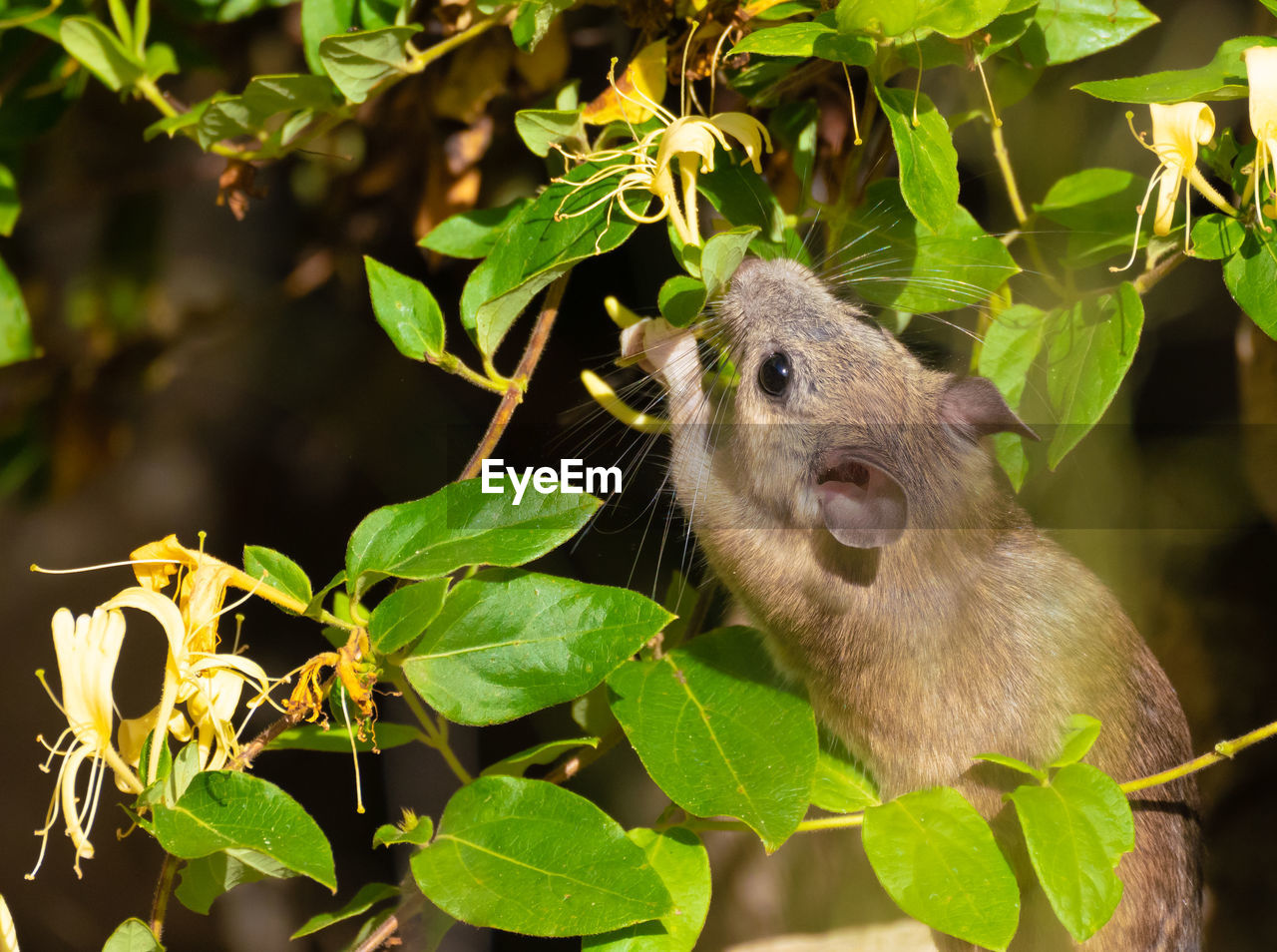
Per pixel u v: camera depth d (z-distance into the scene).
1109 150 0.68
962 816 0.52
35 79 0.62
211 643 0.51
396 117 0.65
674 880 0.52
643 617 0.51
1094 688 0.58
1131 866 0.58
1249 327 0.68
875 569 0.58
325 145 0.67
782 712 0.53
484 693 0.51
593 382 0.60
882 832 0.52
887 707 0.58
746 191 0.57
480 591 0.52
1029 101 0.68
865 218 0.58
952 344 0.68
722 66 0.57
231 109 0.57
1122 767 0.58
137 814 0.50
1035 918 0.57
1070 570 0.60
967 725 0.57
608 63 0.65
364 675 0.51
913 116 0.52
